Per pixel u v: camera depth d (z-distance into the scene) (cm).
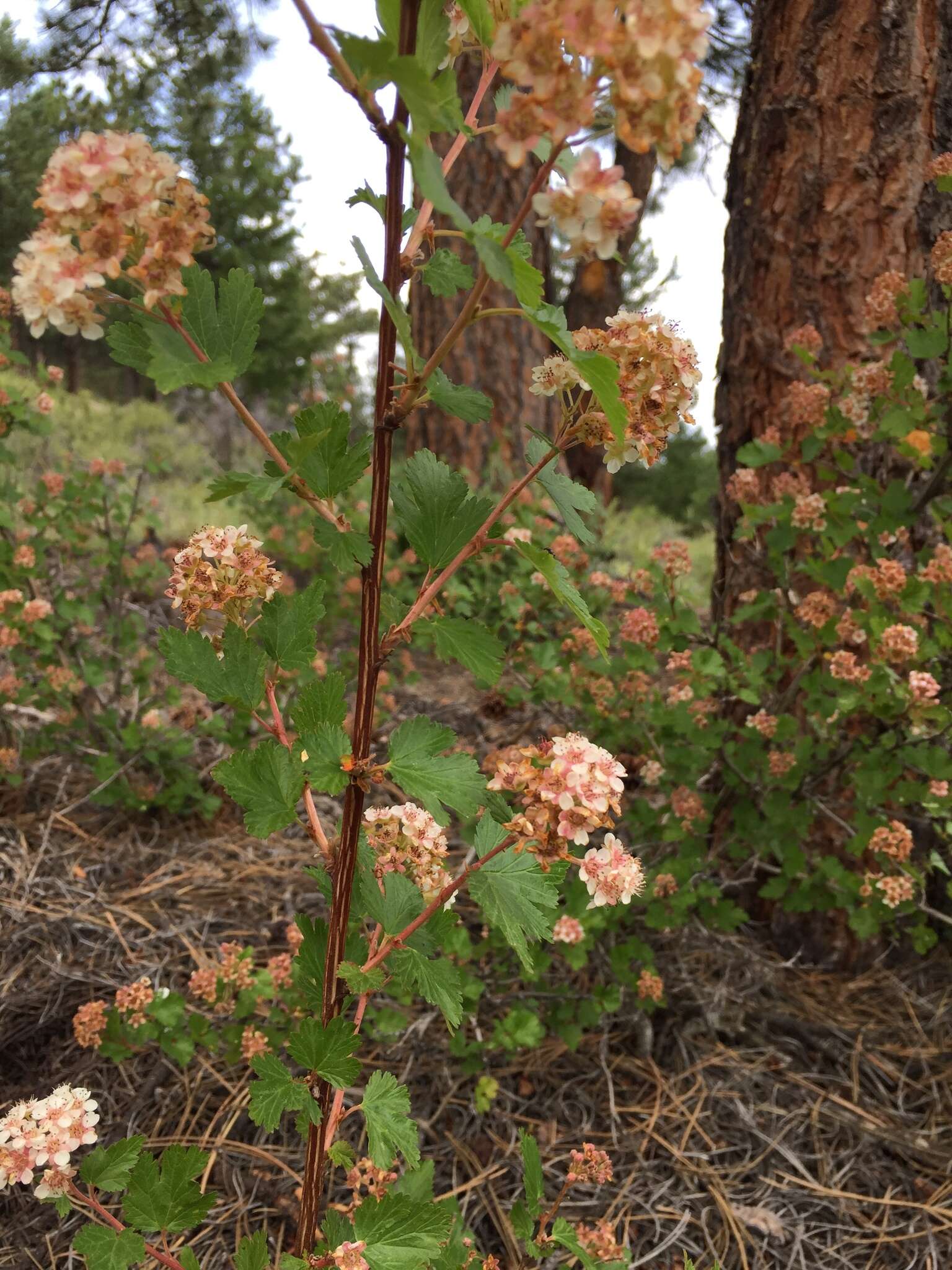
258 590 28
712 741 60
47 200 21
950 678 61
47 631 75
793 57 66
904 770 61
